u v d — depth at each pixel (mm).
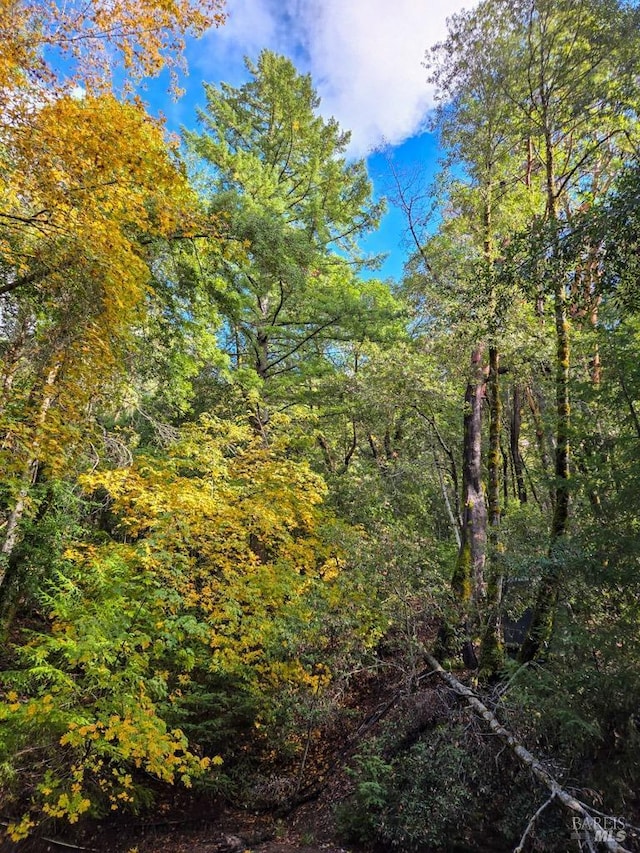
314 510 8633
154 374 10508
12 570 8094
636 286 4992
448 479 14453
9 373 6305
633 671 4465
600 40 7371
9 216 5129
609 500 5445
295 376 13367
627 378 5293
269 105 14523
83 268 5555
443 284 9672
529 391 13422
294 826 5887
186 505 6941
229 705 7117
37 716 4676
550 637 5777
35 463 7703
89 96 5059
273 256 9094
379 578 7070
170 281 9555
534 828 4371
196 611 7102
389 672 7816
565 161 9250
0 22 4293
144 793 5773
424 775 5137
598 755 4441
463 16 8555
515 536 7258
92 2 4613
